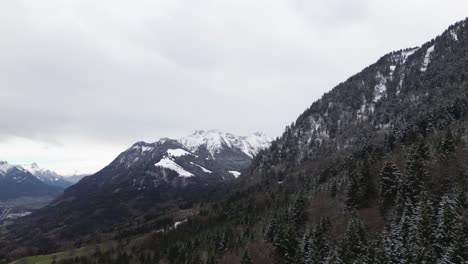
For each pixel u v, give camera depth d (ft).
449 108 567.18
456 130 415.85
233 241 468.34
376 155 480.64
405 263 242.99
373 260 257.55
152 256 541.75
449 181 323.98
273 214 500.74
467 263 215.92
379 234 305.12
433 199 307.99
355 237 289.74
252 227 509.35
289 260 352.28
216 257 447.42
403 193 326.85
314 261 315.17
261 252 404.98
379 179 391.24
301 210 423.23
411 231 260.21
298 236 382.22
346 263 273.75
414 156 352.08
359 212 370.12
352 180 396.16
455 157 350.02
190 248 515.50
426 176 334.65
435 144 395.55
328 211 415.03
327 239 341.62
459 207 267.39
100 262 545.03
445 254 227.81
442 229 246.68
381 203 351.67
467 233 236.02
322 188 492.54
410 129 568.00
